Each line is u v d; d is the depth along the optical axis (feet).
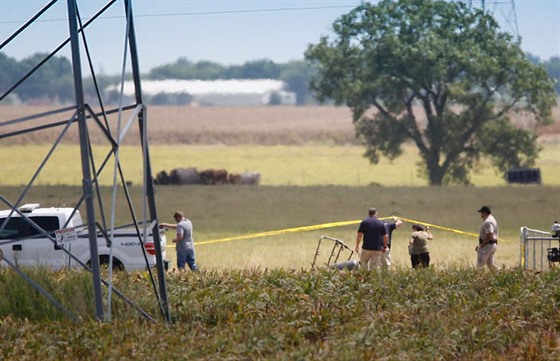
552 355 151.43
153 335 161.48
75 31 164.76
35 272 195.42
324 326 173.78
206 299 196.75
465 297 202.90
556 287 205.87
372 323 169.99
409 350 153.38
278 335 162.20
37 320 183.21
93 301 188.75
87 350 154.10
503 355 155.94
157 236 187.62
